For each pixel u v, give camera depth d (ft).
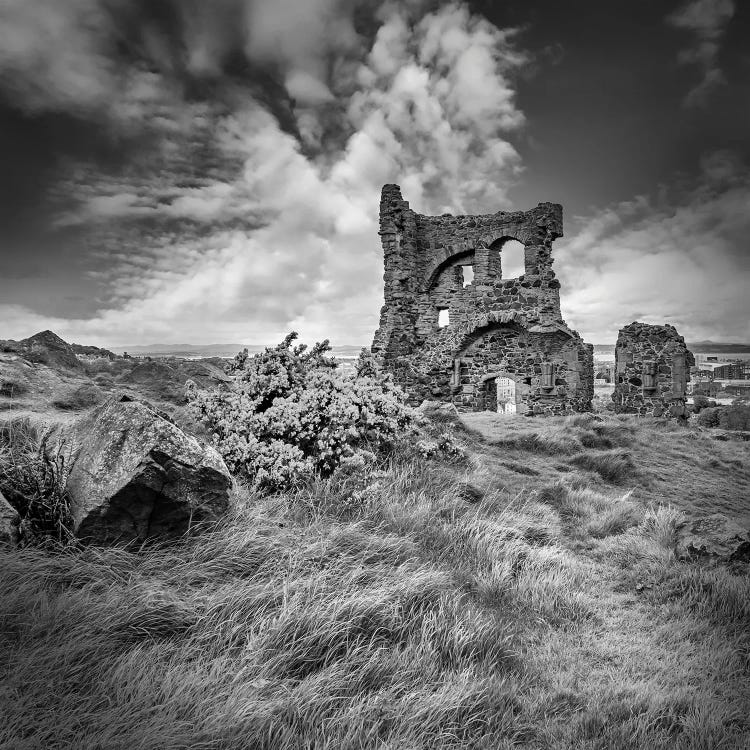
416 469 27.22
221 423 23.99
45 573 12.61
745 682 13.51
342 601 13.57
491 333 82.48
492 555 19.62
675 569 20.35
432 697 11.53
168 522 15.55
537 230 79.36
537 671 14.01
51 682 9.57
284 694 10.89
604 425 53.01
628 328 84.28
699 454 51.39
